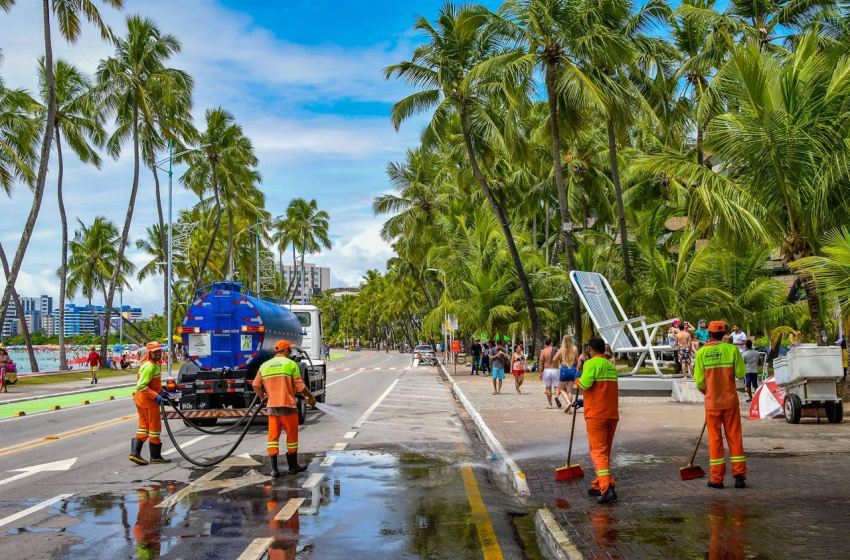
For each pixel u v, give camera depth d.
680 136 35.59
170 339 39.47
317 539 6.55
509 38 28.22
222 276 78.56
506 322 41.12
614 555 5.57
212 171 60.62
